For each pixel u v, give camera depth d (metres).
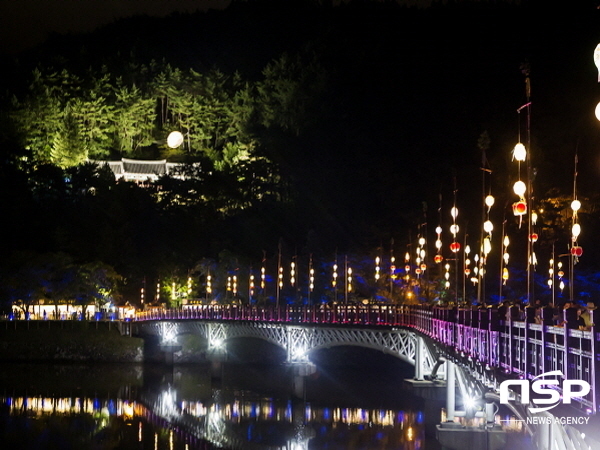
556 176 115.19
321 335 73.94
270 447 58.22
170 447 59.66
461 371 38.59
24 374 100.44
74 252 153.50
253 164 193.00
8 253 141.75
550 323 21.97
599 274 95.56
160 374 101.06
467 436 43.56
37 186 180.62
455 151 162.88
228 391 85.06
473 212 122.00
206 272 137.75
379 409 71.19
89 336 115.69
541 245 102.50
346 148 183.62
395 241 125.31
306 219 160.88
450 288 102.31
